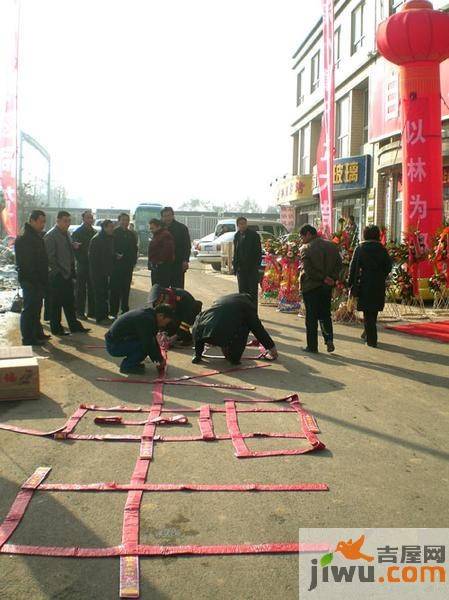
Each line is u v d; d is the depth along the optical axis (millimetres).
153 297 8875
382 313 12570
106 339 7527
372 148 21453
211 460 4691
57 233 9852
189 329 9148
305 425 5465
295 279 13234
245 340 7957
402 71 13828
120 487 4156
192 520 3744
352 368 7777
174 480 4316
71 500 4016
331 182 13445
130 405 6129
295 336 10156
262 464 4609
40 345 9156
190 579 3158
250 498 4047
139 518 3756
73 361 8109
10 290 16953
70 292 10094
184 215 48094
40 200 59969
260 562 3318
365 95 24031
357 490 4176
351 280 9047
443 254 12852
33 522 3727
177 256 11086
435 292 13086
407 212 13867
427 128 13602
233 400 6281
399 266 13578
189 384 6934
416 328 10633
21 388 6301
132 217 43344
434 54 13297
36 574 3195
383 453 4859
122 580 3115
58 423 5578
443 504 3984
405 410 6000
